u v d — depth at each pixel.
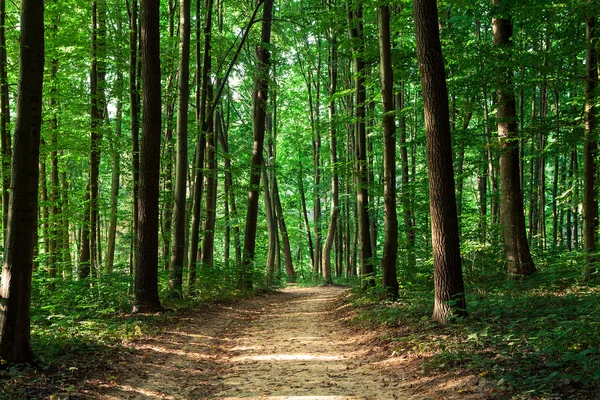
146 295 12.38
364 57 15.12
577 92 17.47
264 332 11.61
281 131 37.00
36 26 6.54
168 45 17.83
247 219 22.08
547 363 5.67
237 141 31.98
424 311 10.30
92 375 6.50
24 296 6.50
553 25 13.88
